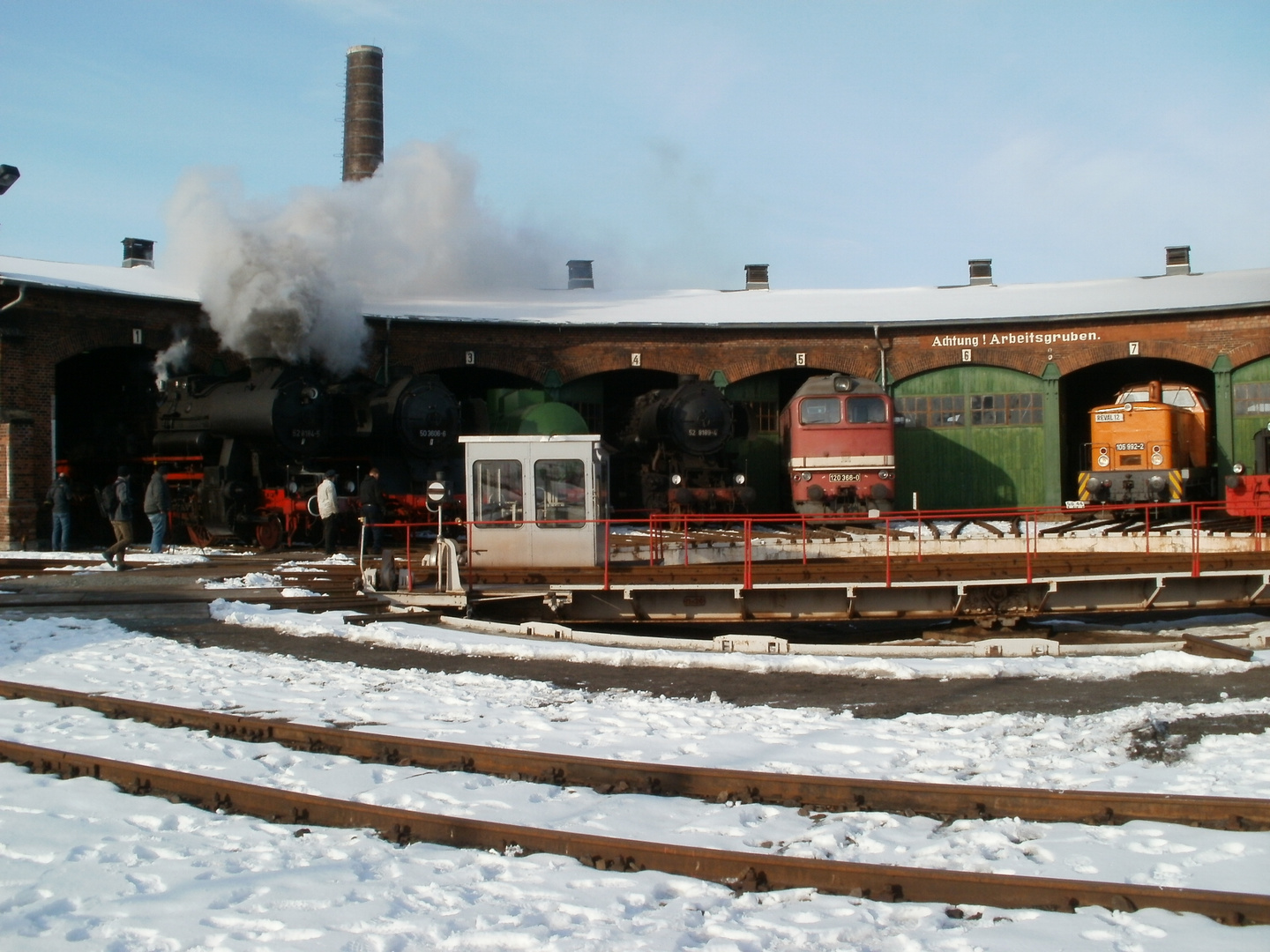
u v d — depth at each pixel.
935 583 14.72
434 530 25.94
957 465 33.25
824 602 15.08
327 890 5.36
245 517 23.17
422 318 30.30
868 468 27.58
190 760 7.71
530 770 7.39
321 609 14.77
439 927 4.92
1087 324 32.62
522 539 16.20
